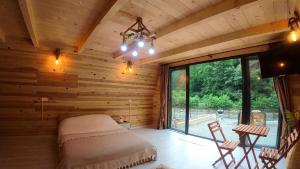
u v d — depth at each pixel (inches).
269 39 125.7
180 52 149.0
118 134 130.0
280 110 126.1
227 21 100.0
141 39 94.0
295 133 95.3
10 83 143.9
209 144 156.3
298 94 119.0
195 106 194.9
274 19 95.7
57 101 163.8
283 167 107.9
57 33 127.9
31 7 87.0
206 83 192.7
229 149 102.0
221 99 177.0
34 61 150.1
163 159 120.9
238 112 157.6
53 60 157.2
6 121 147.2
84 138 116.5
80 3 86.1
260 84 141.6
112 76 191.3
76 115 173.3
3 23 114.0
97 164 92.6
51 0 83.8
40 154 121.0
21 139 147.6
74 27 115.4
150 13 94.0
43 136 157.5
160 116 216.8
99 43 153.9
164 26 108.8
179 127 207.2
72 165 86.3
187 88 193.2
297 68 106.1
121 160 101.0
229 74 168.7
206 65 190.7
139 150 109.7
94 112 184.5
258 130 101.3
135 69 205.8
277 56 115.5
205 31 114.8
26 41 144.5
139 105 220.5
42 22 107.4
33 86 152.2
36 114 156.2
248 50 142.7
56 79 161.2
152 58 180.2
